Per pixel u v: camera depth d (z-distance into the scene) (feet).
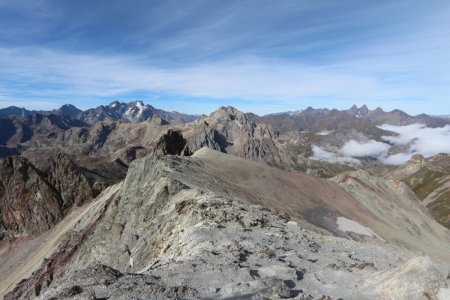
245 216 128.98
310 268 77.20
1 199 534.37
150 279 62.59
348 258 93.56
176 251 100.42
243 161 305.73
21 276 319.68
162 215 169.68
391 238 306.55
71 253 269.85
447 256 318.65
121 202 223.51
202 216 123.95
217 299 55.52
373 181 478.59
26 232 491.72
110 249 194.29
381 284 61.77
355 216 306.35
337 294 61.62
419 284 57.47
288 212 240.94
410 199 472.85
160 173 212.23
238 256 80.23
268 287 59.77
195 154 303.89
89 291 53.52
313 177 368.48
